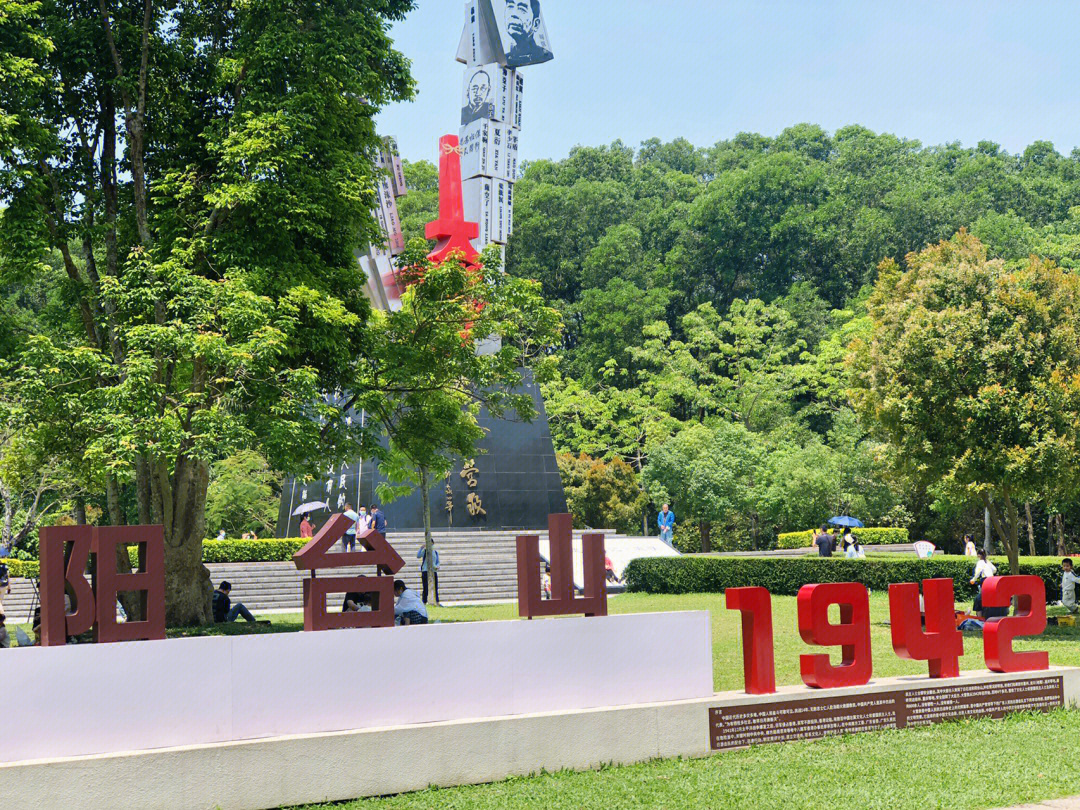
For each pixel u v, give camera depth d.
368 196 18.09
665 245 80.50
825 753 10.34
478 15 48.41
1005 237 63.84
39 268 16.94
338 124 18.50
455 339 19.62
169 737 8.48
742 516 55.62
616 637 10.52
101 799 8.03
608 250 74.12
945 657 12.08
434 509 35.50
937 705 11.75
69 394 15.45
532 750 9.77
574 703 10.23
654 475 52.44
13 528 36.56
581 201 80.50
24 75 14.89
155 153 18.86
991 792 8.89
